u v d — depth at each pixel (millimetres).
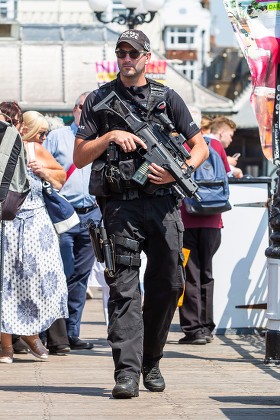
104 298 19938
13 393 13812
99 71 32938
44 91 58562
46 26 61406
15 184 14492
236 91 65562
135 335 13359
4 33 60594
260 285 20953
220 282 20766
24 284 16719
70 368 16281
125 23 41656
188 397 13594
